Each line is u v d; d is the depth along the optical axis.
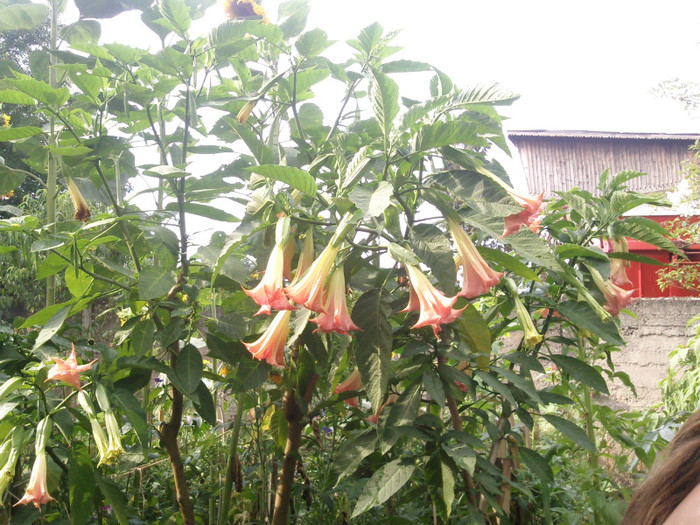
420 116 1.64
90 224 1.91
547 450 2.60
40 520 2.17
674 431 2.53
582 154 14.85
